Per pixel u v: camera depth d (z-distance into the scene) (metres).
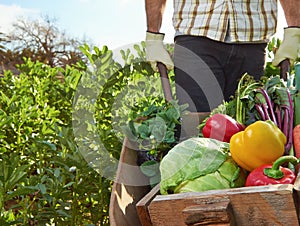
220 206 1.78
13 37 17.61
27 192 3.12
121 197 2.61
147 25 3.61
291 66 3.78
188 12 3.62
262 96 2.74
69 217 3.58
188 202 1.85
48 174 4.05
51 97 5.60
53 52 17.48
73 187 3.78
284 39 3.69
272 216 1.78
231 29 3.59
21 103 4.78
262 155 2.20
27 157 4.37
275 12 3.74
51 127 4.36
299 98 2.73
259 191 1.78
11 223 3.22
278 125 2.64
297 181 1.88
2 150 4.09
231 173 2.24
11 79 6.18
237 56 3.66
